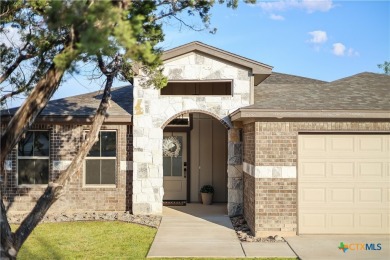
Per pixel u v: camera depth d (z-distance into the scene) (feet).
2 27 30.42
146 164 44.83
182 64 44.19
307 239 33.78
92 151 46.32
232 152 44.37
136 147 44.80
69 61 17.46
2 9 28.50
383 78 45.42
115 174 46.16
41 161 46.03
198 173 55.83
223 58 43.80
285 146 35.24
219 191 55.57
